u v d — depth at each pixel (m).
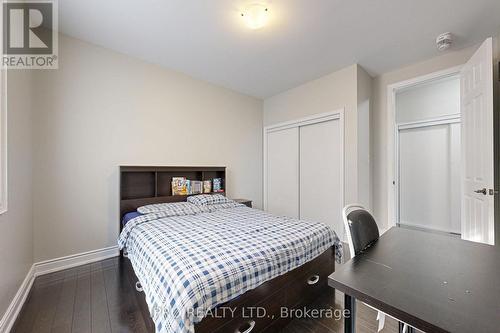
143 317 1.57
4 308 1.43
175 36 2.38
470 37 2.37
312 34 2.34
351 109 3.04
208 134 3.60
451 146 3.81
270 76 3.40
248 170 4.20
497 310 0.63
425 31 2.29
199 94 3.48
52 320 1.54
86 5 1.91
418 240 1.24
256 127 4.36
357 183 2.99
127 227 2.17
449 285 0.77
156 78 3.02
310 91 3.59
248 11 1.99
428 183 4.07
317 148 3.56
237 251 1.41
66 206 2.35
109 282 2.05
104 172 2.60
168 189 3.12
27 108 1.98
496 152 2.23
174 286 1.10
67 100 2.36
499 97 2.23
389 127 3.21
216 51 2.68
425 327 0.58
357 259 0.99
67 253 2.36
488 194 1.98
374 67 3.09
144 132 2.90
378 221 3.30
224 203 3.06
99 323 1.52
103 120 2.59
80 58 2.44
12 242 1.59
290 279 1.58
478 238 2.15
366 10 1.98
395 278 0.82
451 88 3.77
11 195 1.59
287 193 4.04
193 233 1.77
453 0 1.85
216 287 1.13
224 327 1.19
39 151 2.20
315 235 1.85
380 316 1.32
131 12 2.00
